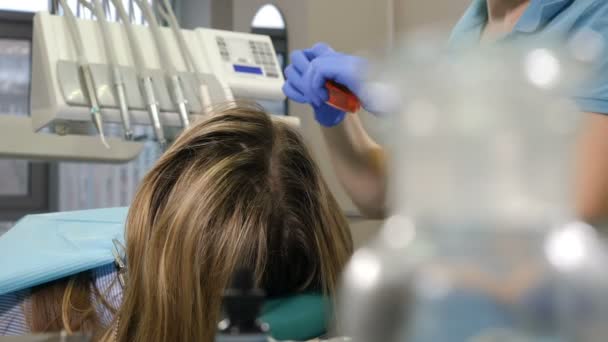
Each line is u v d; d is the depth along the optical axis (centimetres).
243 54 183
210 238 76
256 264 76
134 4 186
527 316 27
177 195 78
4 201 392
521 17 119
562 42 33
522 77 31
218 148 82
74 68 157
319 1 304
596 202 85
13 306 105
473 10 142
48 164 396
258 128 85
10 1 390
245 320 34
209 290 76
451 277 28
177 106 157
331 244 81
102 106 154
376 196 133
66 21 162
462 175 30
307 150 88
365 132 131
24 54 396
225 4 344
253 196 79
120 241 105
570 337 27
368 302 28
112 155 171
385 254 29
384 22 296
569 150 31
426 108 31
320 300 76
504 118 30
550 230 29
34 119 163
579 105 33
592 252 28
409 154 31
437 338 27
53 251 107
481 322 27
